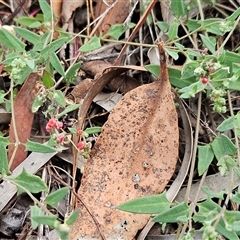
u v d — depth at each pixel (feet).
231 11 1.79
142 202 1.44
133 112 1.54
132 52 1.72
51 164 1.59
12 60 1.59
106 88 1.66
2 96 1.59
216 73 1.54
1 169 1.47
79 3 1.77
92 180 1.51
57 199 1.41
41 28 1.74
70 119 1.61
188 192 1.52
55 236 1.52
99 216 1.48
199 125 1.61
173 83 1.60
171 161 1.52
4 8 1.81
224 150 1.53
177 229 1.52
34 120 1.64
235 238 1.41
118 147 1.53
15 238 1.54
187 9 1.71
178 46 1.62
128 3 1.76
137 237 1.50
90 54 1.71
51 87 1.58
